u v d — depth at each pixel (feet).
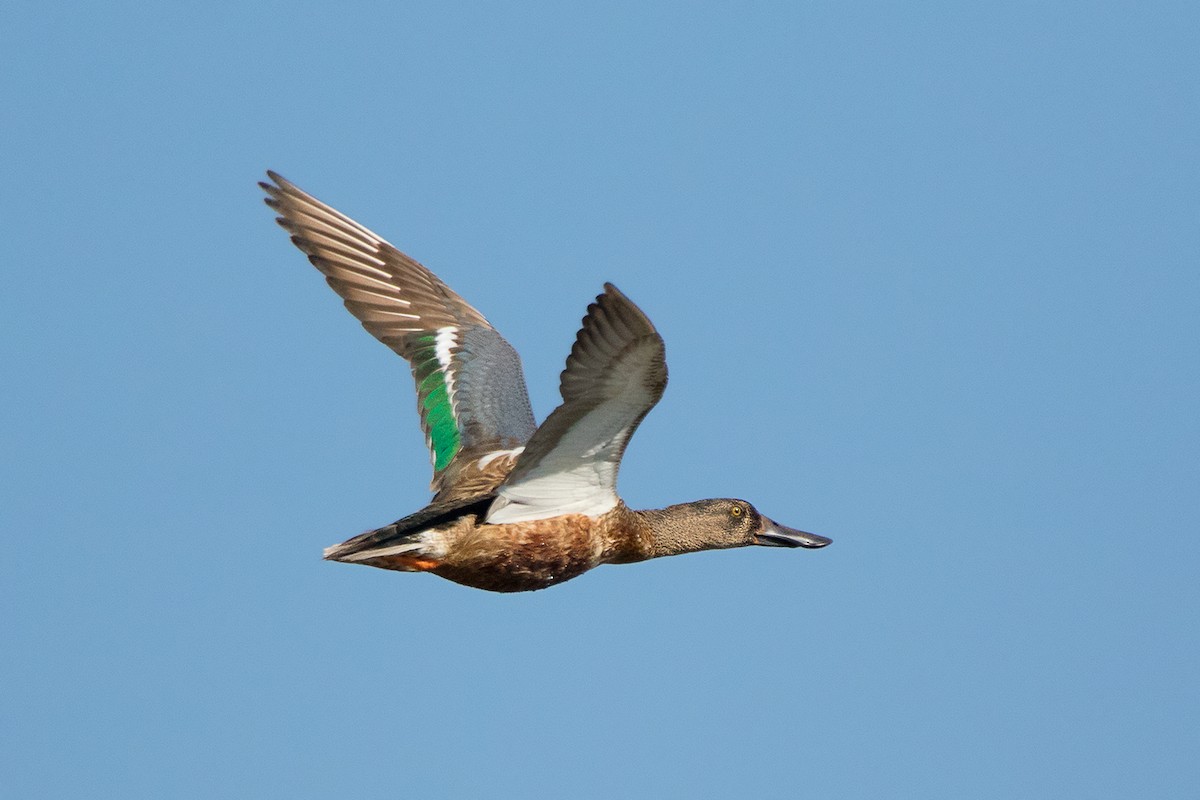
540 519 48.47
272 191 56.75
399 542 46.80
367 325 55.26
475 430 52.75
